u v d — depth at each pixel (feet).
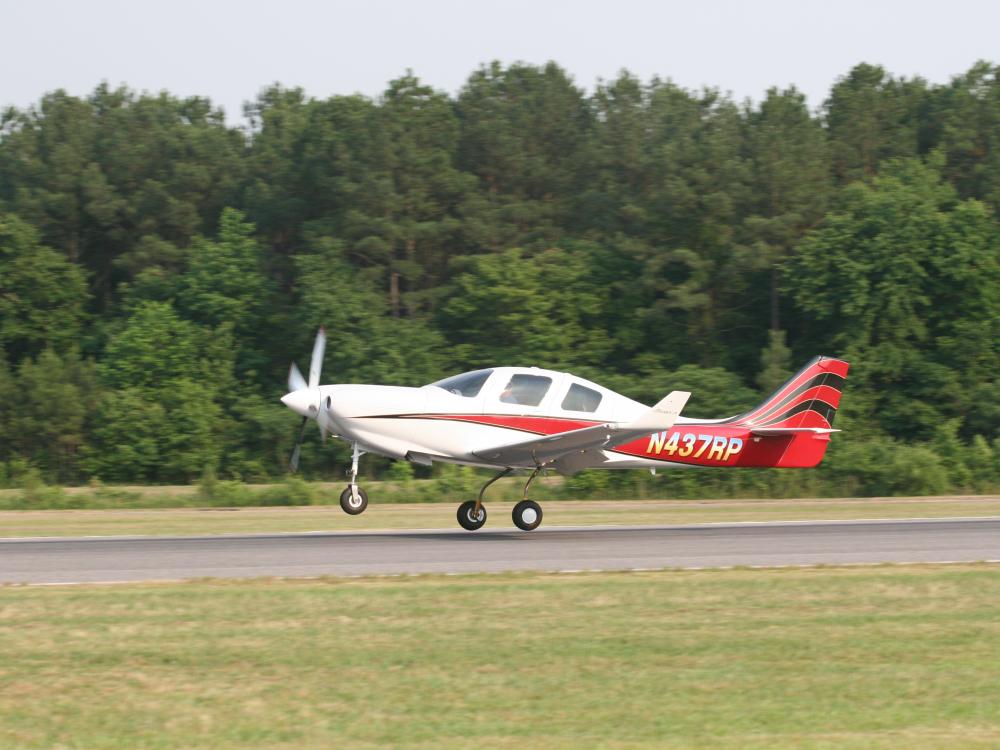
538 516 199.00
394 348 481.05
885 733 79.92
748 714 83.82
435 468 450.30
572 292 526.98
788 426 215.10
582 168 644.27
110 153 609.01
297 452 196.03
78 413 472.44
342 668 94.27
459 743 77.20
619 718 82.69
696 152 553.23
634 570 147.95
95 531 214.07
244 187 619.26
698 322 537.65
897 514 271.28
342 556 160.76
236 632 105.70
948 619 115.03
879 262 482.28
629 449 199.82
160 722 81.00
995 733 80.12
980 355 485.56
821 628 110.32
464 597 123.03
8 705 84.23
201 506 330.54
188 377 490.90
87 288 555.28
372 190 538.06
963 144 620.49
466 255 566.77
